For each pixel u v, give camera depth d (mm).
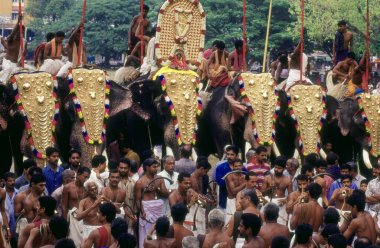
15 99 32531
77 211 25953
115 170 26875
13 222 26781
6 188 27516
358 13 89250
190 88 34750
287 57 38219
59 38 35906
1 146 33906
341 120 35781
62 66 35312
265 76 34938
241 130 34875
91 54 125125
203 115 36219
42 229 22906
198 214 27719
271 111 34438
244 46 36281
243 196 24953
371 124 35750
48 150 29250
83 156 33281
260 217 24266
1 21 142750
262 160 29906
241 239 23734
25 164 29156
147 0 125312
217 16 105812
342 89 37750
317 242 23219
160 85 34594
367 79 36812
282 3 105562
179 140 34250
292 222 25656
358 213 25312
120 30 123688
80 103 33375
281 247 21375
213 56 36719
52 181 29188
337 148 37281
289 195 27422
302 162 35344
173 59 36094
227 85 35938
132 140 36531
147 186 27609
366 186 30203
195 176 29047
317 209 25656
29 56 135625
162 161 29953
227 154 29562
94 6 125312
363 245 22109
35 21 138250
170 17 36188
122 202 27031
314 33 91688
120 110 34031
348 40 39250
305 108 35469
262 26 105562
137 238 27641
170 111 34312
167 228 22578
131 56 38625
